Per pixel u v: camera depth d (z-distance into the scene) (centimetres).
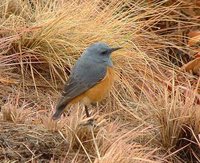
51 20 1178
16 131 961
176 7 1368
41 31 1177
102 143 950
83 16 1233
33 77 1127
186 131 1034
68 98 944
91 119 976
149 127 1035
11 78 1146
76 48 1183
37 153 926
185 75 1243
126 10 1338
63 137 953
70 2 1259
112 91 1165
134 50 1245
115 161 874
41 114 1060
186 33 1377
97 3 1273
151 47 1280
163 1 1335
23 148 928
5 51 1126
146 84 1195
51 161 908
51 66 1180
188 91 1108
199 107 1046
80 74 945
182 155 1032
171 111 1041
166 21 1379
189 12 1373
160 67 1270
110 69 965
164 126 1039
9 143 933
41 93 1141
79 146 945
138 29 1270
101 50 958
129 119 1131
